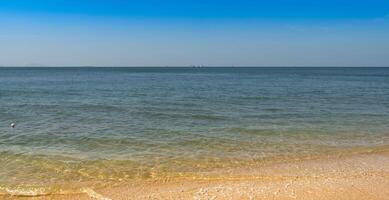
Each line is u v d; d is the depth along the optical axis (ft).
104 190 36.27
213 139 59.47
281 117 82.33
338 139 60.18
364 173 41.73
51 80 264.93
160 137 60.90
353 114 87.45
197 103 109.70
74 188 36.76
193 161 46.78
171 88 177.68
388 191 35.22
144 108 97.35
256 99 121.80
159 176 40.68
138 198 34.01
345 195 34.12
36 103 107.86
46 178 39.60
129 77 337.31
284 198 33.40
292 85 204.74
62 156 48.47
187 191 35.76
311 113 88.79
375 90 166.50
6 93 142.31
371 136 62.49
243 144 56.18
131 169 43.11
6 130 66.28
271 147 54.44
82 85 201.05
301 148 53.98
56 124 72.79
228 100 118.42
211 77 340.18
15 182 38.19
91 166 44.09
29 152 50.37
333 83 227.40
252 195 34.19
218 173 41.93
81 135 62.23
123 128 68.69
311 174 41.63
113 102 111.65
